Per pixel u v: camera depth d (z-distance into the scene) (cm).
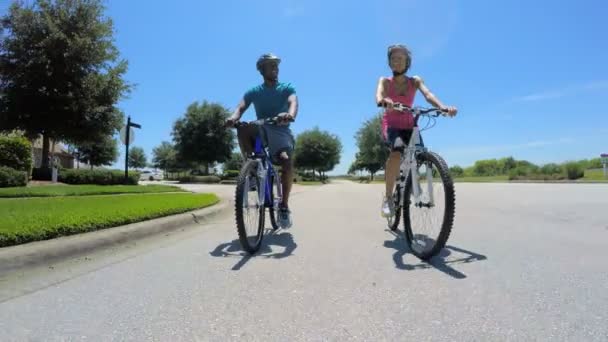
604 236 403
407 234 359
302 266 306
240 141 430
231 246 389
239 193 341
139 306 227
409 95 429
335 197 1102
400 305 221
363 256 337
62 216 416
